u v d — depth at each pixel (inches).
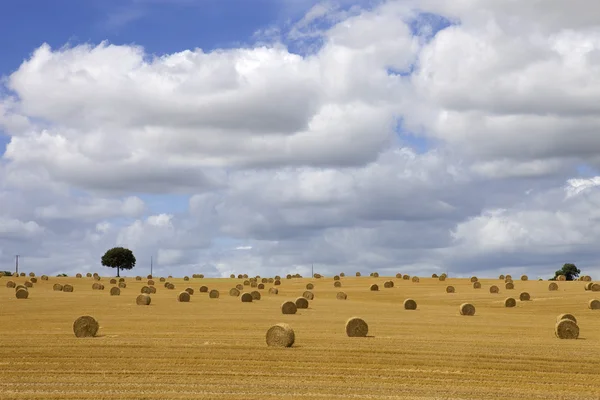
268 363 942.4
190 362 948.0
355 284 3383.4
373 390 788.6
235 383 821.2
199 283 3629.4
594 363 953.5
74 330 1196.5
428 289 2999.5
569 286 2938.0
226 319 1535.4
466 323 1514.5
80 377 852.0
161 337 1184.2
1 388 792.3
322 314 1731.1
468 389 797.2
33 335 1212.5
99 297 2380.7
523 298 2338.8
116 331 1279.5
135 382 824.9
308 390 786.8
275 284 3380.9
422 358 979.3
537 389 801.6
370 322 1515.7
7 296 2384.4
